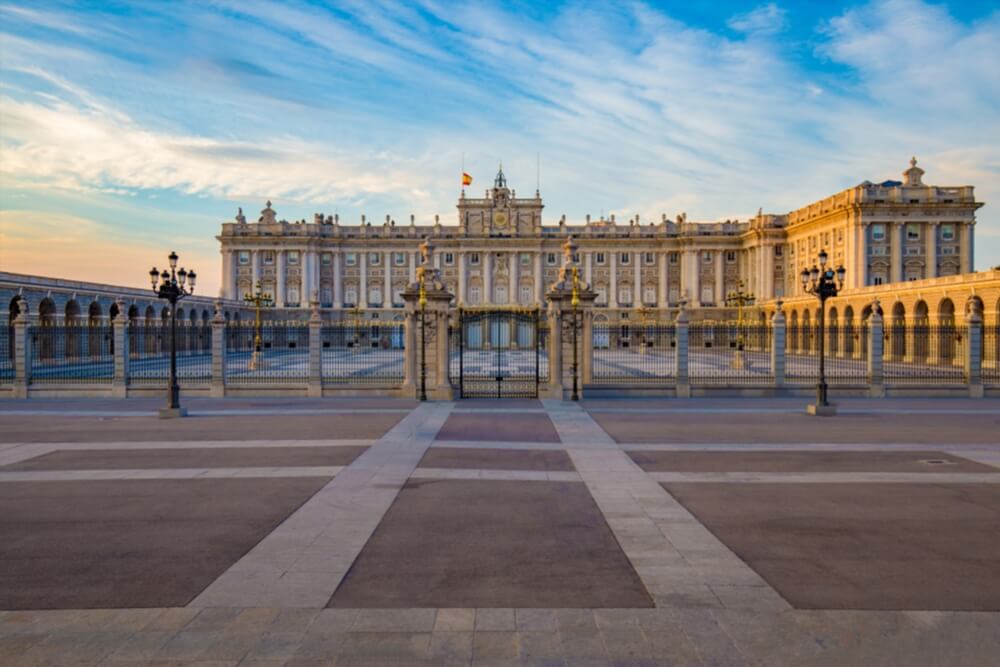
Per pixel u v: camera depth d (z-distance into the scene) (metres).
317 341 33.50
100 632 8.34
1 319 52.47
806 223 98.56
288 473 16.44
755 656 7.77
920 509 13.53
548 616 8.74
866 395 33.88
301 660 7.65
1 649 7.92
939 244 85.50
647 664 7.58
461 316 33.25
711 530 12.21
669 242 116.06
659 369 54.00
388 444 20.16
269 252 116.75
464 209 115.88
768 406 29.77
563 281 33.00
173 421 25.05
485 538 11.77
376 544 11.46
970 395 33.62
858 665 7.60
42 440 21.02
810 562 10.65
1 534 12.01
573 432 22.42
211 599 9.26
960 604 9.15
